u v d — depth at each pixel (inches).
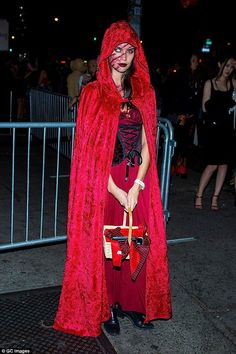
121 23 103.1
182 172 271.3
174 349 115.5
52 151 328.5
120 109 105.0
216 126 207.2
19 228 187.2
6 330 117.5
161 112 293.4
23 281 143.5
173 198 235.9
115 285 122.1
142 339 118.7
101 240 107.7
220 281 151.3
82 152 106.1
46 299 132.9
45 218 199.0
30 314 125.0
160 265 115.7
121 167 108.8
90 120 104.7
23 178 258.5
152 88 109.8
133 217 115.5
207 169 216.4
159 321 126.7
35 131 359.9
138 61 107.8
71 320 114.5
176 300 137.9
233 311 134.0
